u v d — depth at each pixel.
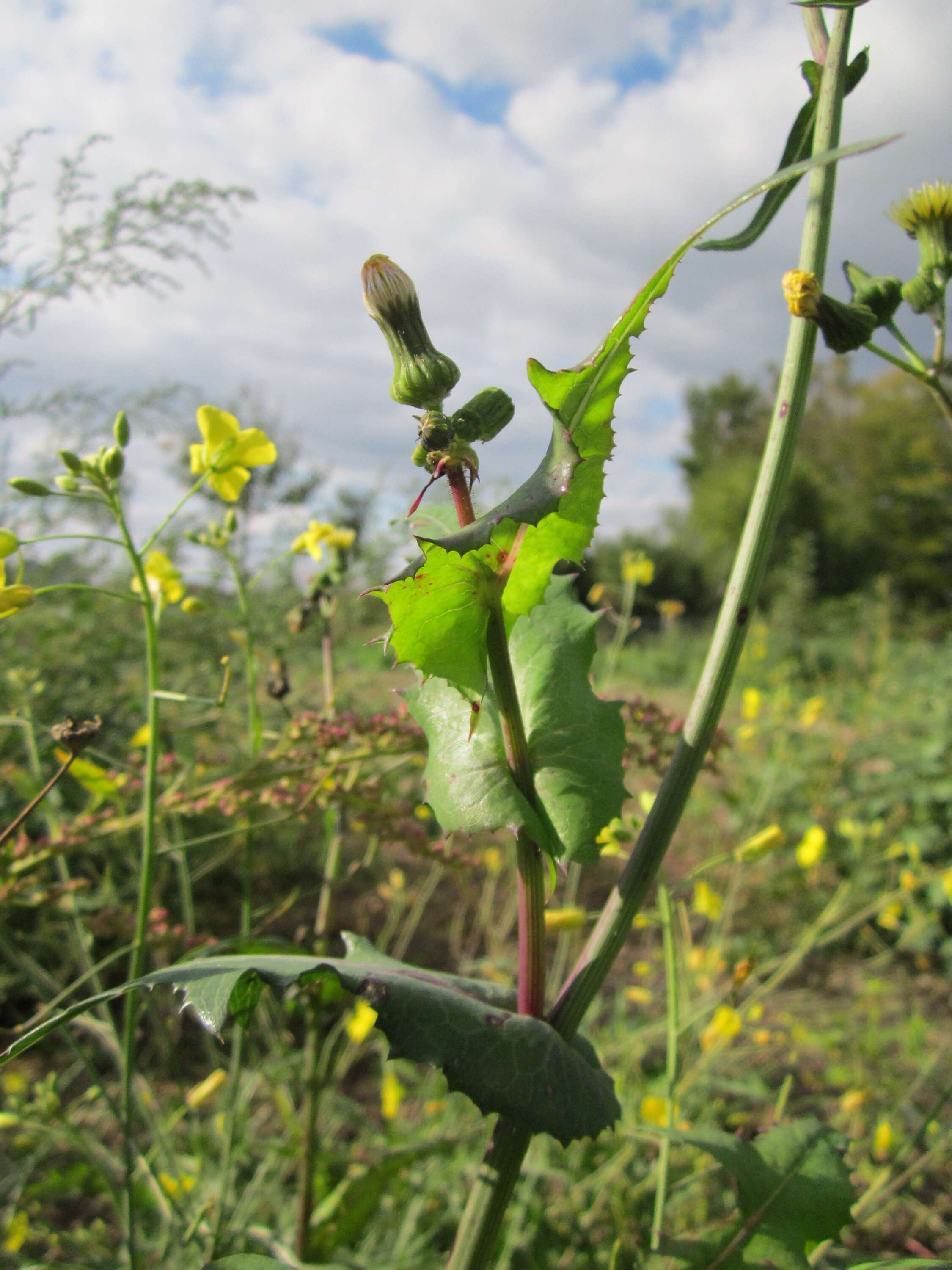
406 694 0.14
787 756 0.63
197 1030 0.36
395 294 0.12
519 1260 0.23
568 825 0.13
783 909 0.55
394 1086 0.29
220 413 0.19
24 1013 0.35
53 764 0.32
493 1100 0.12
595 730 0.13
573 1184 0.26
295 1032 0.33
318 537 0.24
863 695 0.95
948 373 0.14
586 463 0.12
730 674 0.13
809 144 0.14
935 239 0.14
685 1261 0.15
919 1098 0.34
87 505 0.43
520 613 0.13
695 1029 0.33
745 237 0.14
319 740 0.20
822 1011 0.42
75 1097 0.30
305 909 0.48
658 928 0.47
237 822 0.25
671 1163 0.27
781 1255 0.14
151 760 0.17
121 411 0.17
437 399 0.12
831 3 0.12
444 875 0.55
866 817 0.59
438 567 0.12
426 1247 0.25
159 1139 0.22
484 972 0.42
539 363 0.11
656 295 0.11
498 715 0.13
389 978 0.12
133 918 0.21
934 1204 0.28
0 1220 0.23
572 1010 0.13
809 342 0.13
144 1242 0.22
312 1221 0.22
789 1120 0.32
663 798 0.13
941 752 0.63
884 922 0.32
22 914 0.32
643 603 2.16
